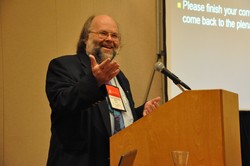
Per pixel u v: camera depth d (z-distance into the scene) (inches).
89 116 76.1
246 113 155.1
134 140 63.0
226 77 154.3
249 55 160.2
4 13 124.0
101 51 90.0
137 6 149.5
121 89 92.2
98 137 75.8
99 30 90.7
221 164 57.5
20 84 124.3
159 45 149.1
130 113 88.1
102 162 74.6
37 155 125.0
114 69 66.0
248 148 151.9
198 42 151.4
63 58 82.4
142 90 147.1
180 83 89.0
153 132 62.2
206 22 153.7
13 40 124.5
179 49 147.7
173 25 147.8
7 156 120.3
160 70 89.7
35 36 128.2
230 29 157.9
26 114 124.3
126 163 52.7
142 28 149.7
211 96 59.4
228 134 60.4
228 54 156.0
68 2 135.3
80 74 79.9
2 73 122.0
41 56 128.6
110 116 81.5
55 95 72.7
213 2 156.3
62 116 74.7
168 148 61.0
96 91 66.1
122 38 145.2
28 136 124.0
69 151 74.0
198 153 59.1
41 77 127.8
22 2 127.1
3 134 120.3
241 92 156.0
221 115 58.3
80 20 136.8
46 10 131.0
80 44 94.7
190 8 151.6
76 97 66.6
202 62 150.9
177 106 61.4
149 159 61.8
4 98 121.6
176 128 61.0
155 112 62.6
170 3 147.9
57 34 132.2
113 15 144.2
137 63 147.3
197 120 59.8
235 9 160.1
